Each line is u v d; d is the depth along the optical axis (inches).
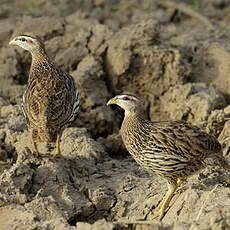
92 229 418.0
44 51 574.9
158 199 480.1
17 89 646.5
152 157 471.5
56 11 871.7
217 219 407.5
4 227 450.3
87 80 633.6
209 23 830.5
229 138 541.0
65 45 690.8
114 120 624.7
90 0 911.7
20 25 724.7
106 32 691.4
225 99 650.8
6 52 683.4
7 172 494.3
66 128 570.3
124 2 914.7
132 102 483.5
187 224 418.3
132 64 655.1
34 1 900.0
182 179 474.3
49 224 439.8
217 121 570.3
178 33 791.7
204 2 917.2
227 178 482.3
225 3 917.8
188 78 658.8
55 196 491.2
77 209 481.4
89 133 593.3
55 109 516.4
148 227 437.1
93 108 623.5
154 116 645.3
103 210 489.4
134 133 480.4
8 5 892.0
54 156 531.2
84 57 677.9
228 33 776.3
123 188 505.4
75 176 520.1
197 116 599.5
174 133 469.4
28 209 461.1
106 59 673.6
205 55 683.4
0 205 463.2
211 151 473.7
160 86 648.4
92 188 505.4
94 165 535.8
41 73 554.9
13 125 581.9
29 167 503.2
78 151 546.3
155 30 682.2
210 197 448.1
